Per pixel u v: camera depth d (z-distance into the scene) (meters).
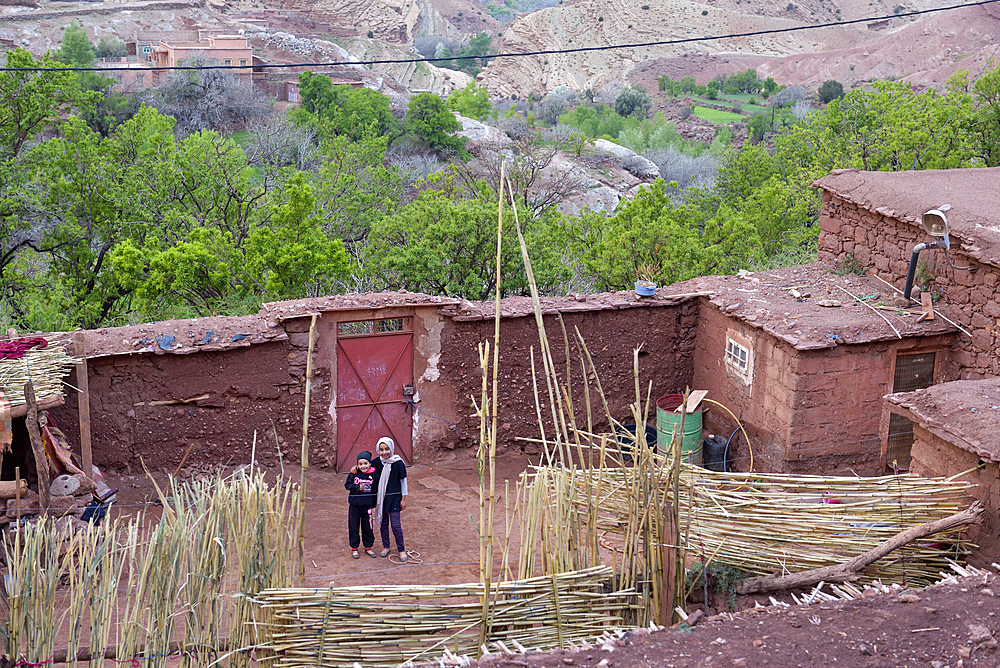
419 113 62.12
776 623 6.71
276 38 106.62
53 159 26.39
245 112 66.44
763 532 8.32
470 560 10.71
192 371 12.18
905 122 28.33
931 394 9.56
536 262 20.09
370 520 10.69
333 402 13.09
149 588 6.60
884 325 12.62
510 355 13.84
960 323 12.73
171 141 28.02
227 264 20.69
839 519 8.38
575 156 55.22
